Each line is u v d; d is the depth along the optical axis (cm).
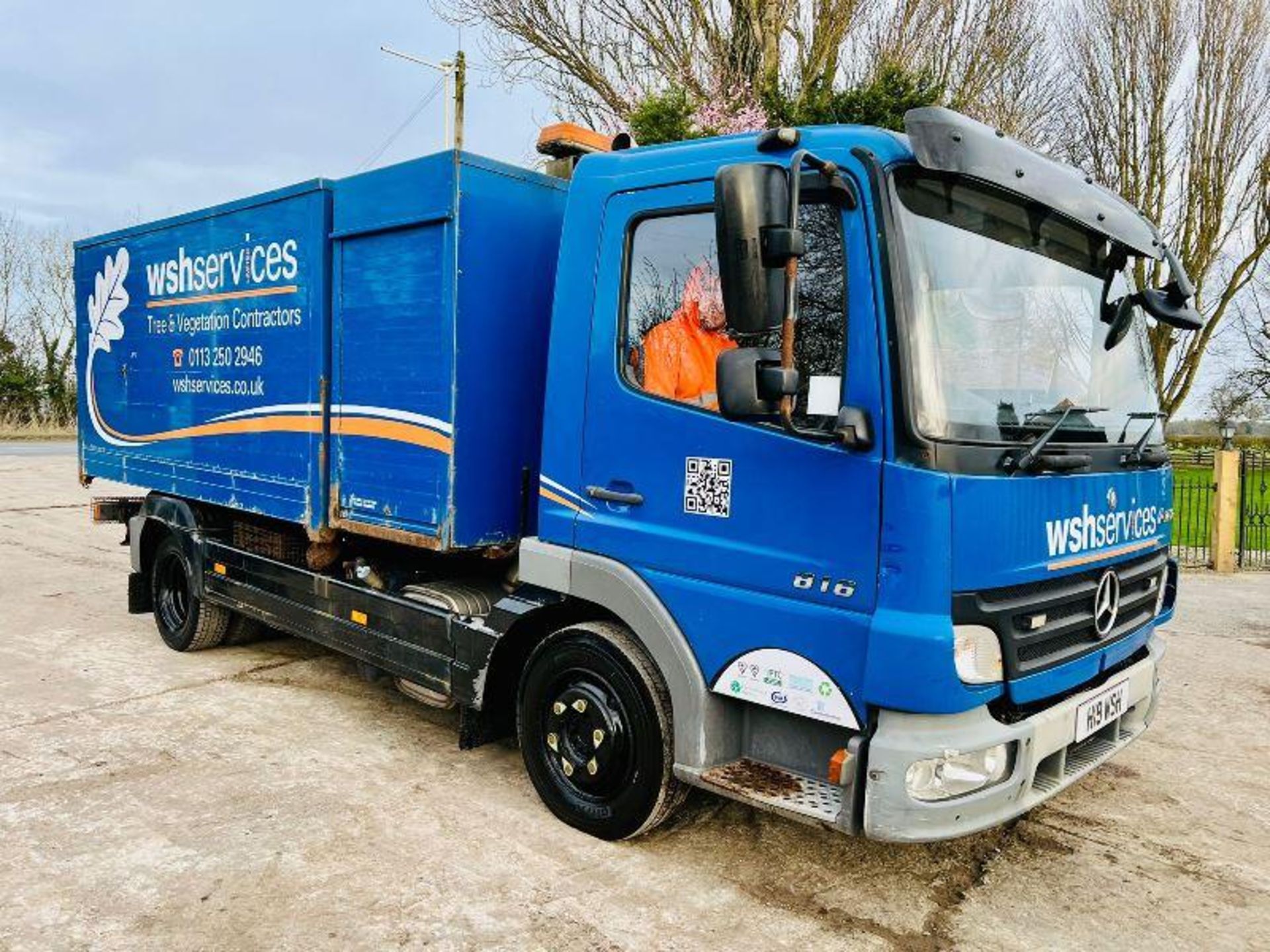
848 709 304
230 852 370
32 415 3900
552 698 405
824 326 312
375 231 443
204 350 579
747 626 329
